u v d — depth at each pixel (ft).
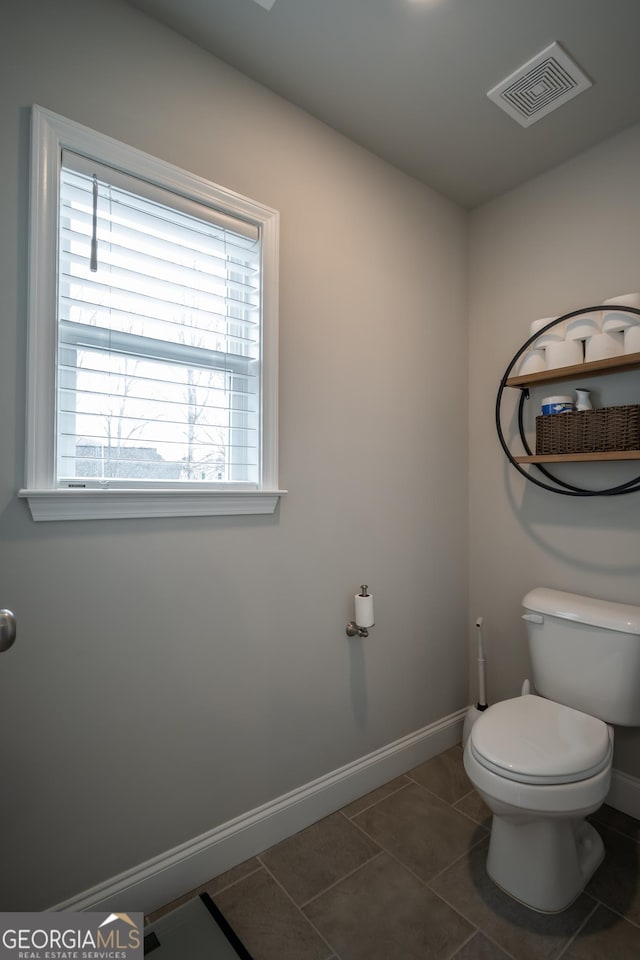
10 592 3.67
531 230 6.82
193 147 4.64
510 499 7.03
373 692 6.19
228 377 5.06
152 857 4.35
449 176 6.78
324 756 5.65
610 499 5.93
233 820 4.87
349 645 5.92
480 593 7.43
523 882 4.39
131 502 4.15
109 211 4.25
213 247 4.97
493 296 7.29
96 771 4.06
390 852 5.02
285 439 5.31
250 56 4.82
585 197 6.23
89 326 4.17
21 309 3.72
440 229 7.18
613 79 5.09
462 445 7.50
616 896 4.46
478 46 4.69
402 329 6.60
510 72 5.01
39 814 3.80
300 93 5.30
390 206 6.48
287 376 5.33
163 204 4.49
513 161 6.47
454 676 7.30
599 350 5.60
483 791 4.26
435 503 7.04
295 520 5.39
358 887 4.57
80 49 4.02
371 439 6.19
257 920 4.22
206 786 4.69
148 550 4.33
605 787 4.18
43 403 3.78
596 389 6.01
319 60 4.86
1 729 3.65
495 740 4.49
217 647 4.76
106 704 4.10
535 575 6.72
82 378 4.23
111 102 4.16
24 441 3.71
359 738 6.02
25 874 3.74
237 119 4.97
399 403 6.54
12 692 3.68
